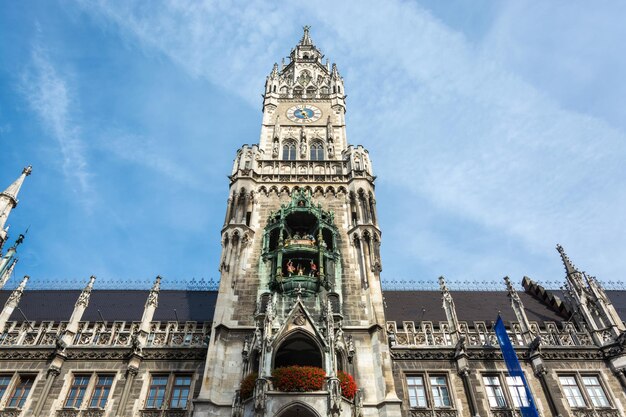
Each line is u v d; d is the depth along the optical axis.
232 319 29.52
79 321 33.28
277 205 37.16
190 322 32.91
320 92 54.59
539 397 29.95
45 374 30.05
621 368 30.80
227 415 25.22
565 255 37.59
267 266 32.50
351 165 39.91
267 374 24.89
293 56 65.81
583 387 30.47
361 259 33.00
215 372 26.72
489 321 36.84
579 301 34.72
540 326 34.66
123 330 32.59
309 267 33.22
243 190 37.38
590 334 33.41
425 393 29.94
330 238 34.97
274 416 23.42
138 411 28.52
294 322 27.59
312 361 30.03
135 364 30.30
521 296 42.69
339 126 48.09
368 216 35.75
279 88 55.53
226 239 34.09
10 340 32.00
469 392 29.66
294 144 46.41
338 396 24.02
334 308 29.91
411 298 41.75
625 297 42.56
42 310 37.66
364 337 28.69
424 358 31.28
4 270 41.25
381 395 25.95
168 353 30.98
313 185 38.62
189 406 28.30
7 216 42.47
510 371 29.50
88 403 28.97
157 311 37.38
